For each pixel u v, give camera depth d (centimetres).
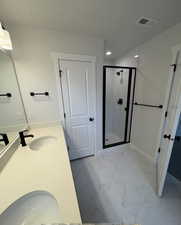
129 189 158
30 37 152
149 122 218
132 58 245
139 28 159
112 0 106
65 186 70
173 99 139
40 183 73
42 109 180
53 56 167
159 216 124
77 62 182
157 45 184
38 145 142
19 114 157
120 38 188
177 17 135
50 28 154
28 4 108
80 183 171
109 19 136
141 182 170
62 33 164
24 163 95
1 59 129
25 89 164
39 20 135
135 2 110
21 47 151
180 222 118
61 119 196
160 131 190
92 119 220
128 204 137
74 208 55
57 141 135
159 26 155
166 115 175
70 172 83
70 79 186
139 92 236
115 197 147
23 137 124
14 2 105
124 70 271
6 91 135
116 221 120
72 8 116
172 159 176
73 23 143
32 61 160
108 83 319
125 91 276
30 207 66
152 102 207
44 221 60
